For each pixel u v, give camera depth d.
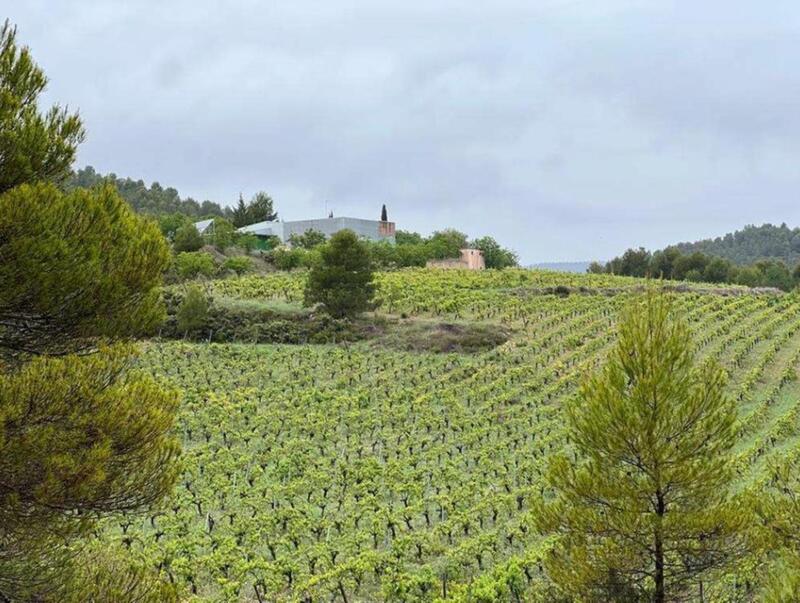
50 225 8.29
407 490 23.58
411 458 27.38
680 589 13.10
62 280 8.38
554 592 15.48
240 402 33.59
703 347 47.09
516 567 17.14
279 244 88.50
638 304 14.39
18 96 9.23
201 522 21.77
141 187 176.25
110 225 9.27
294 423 31.20
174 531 19.92
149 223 10.09
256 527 20.55
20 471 7.89
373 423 31.75
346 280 48.56
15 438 7.79
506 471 26.62
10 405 7.88
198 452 27.20
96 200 9.29
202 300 46.72
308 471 25.45
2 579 8.56
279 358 42.41
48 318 8.91
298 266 73.81
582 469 13.81
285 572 17.39
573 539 13.19
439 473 25.77
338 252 48.59
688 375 13.09
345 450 28.38
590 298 60.38
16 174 8.94
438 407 35.31
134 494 8.97
